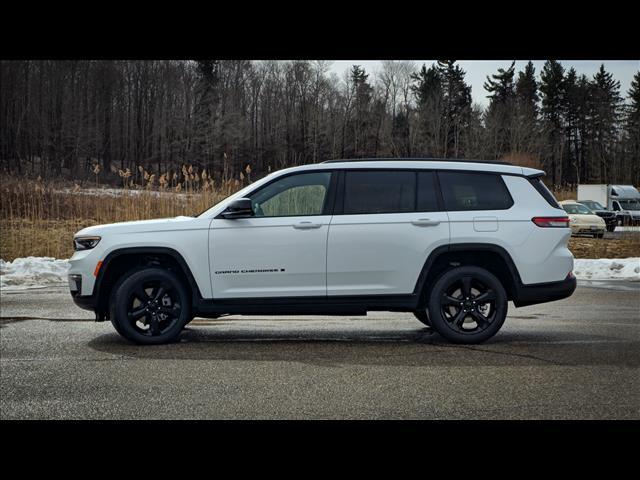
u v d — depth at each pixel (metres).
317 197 7.66
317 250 7.50
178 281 7.58
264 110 93.00
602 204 40.69
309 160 91.50
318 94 91.00
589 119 95.31
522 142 84.44
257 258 7.50
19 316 9.65
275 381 5.88
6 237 20.00
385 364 6.55
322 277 7.52
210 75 91.25
